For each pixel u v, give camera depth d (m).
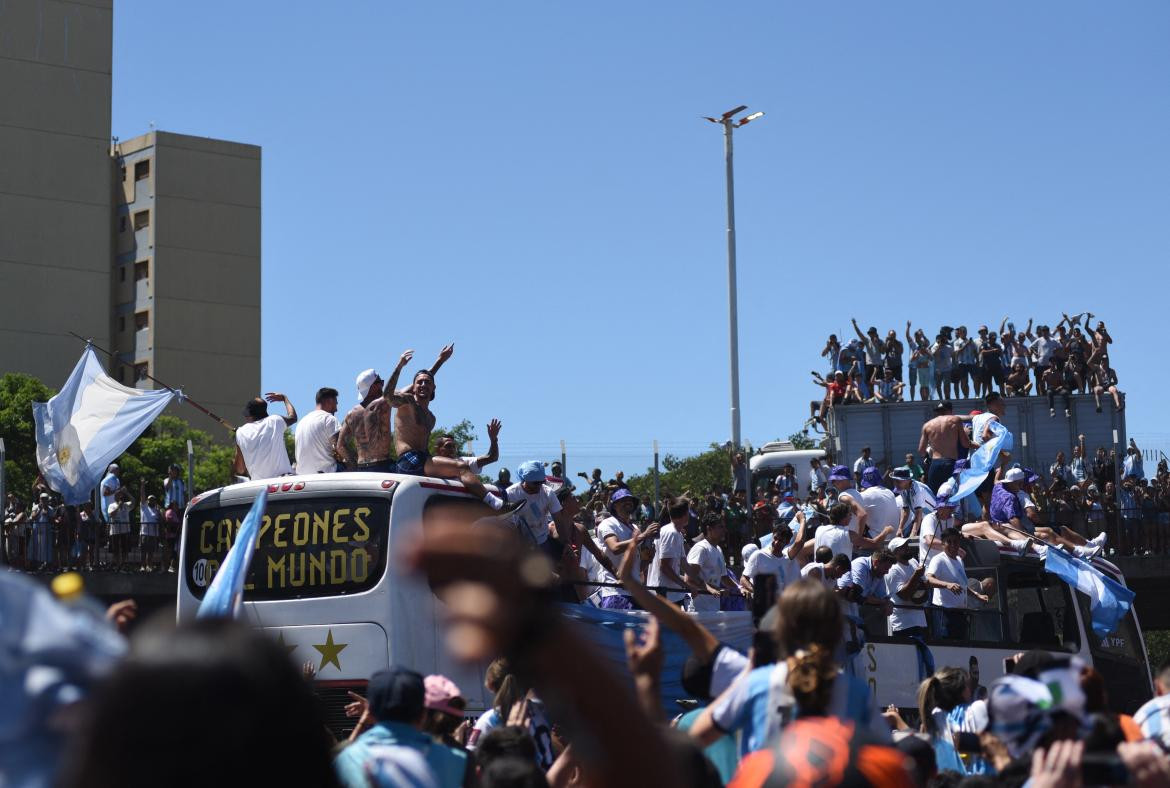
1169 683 5.00
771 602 4.74
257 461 13.14
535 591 1.19
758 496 26.97
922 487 17.56
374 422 11.98
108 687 1.10
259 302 80.44
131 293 78.56
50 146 71.81
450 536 1.17
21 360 70.31
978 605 14.12
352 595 10.39
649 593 4.05
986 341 31.66
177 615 1.19
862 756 3.17
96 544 22.50
